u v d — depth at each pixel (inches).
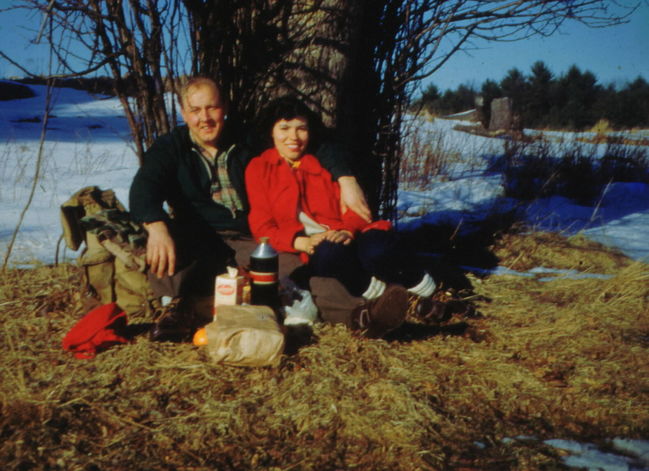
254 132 138.5
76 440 85.7
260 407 94.7
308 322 120.5
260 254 118.1
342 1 140.9
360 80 157.2
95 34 135.0
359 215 129.5
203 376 103.7
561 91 975.6
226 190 131.1
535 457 84.6
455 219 233.5
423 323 133.3
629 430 93.5
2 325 123.1
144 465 81.0
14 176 298.2
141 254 123.1
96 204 136.0
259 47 143.9
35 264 161.8
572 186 305.0
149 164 125.4
